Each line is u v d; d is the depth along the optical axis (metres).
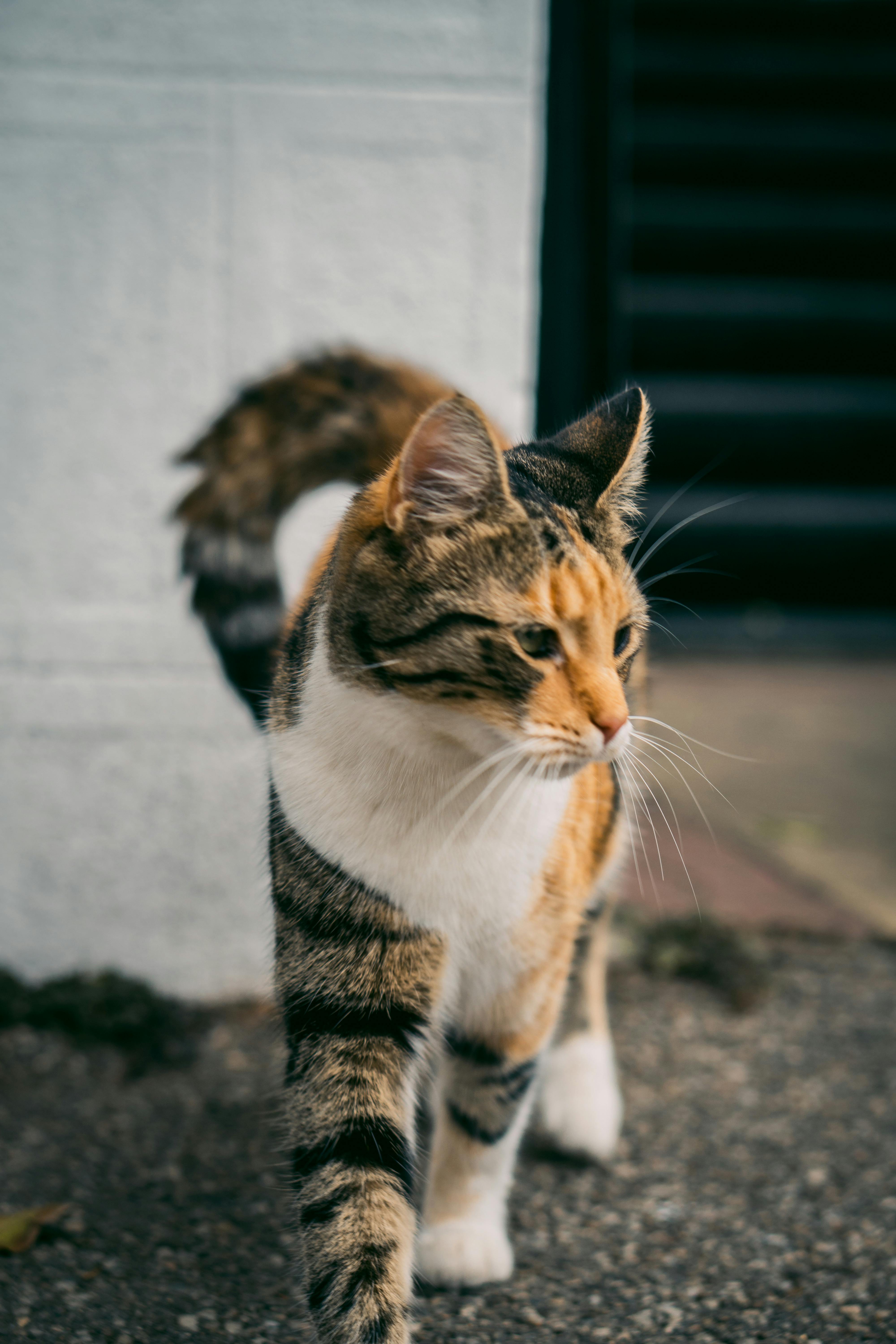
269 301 1.02
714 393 2.23
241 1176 0.90
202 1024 1.04
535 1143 0.94
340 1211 0.76
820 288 2.24
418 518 0.77
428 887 0.79
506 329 1.04
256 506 0.98
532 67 1.02
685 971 1.11
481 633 0.77
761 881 1.24
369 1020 0.79
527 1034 0.83
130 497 1.02
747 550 2.28
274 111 1.01
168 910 1.05
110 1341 0.79
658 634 2.26
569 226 1.24
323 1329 0.75
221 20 1.00
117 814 1.04
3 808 1.03
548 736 0.77
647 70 2.18
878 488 2.30
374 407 0.97
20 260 1.00
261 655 0.98
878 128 2.23
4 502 1.02
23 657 1.02
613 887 0.95
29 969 1.04
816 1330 0.80
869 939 1.15
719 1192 0.90
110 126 1.00
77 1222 0.86
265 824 0.91
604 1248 0.86
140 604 1.03
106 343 1.01
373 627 0.78
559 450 0.84
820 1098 0.97
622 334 1.53
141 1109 0.96
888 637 2.31
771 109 2.21
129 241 1.01
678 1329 0.80
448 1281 0.83
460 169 1.02
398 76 1.01
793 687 2.06
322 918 0.79
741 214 2.22
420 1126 0.93
